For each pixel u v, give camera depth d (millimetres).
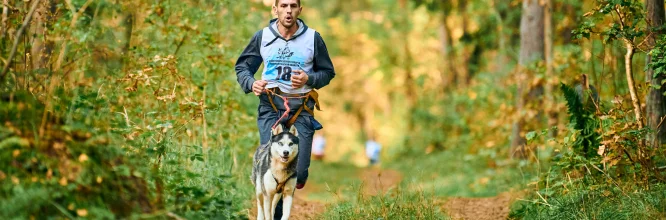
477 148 24047
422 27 44812
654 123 10812
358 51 60281
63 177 6289
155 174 7383
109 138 7129
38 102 7109
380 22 52719
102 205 6422
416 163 29906
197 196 7586
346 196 13648
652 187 9594
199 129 12789
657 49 9570
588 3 19047
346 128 67562
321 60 8977
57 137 6676
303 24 8945
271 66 8906
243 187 12617
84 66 10539
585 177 10547
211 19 14656
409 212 10227
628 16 10672
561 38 21406
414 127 45562
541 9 20703
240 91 15672
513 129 20484
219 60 14000
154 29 13445
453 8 31500
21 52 8328
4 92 6961
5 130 6398
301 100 8969
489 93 25531
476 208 12883
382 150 54812
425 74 43531
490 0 28172
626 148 10250
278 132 8539
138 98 11445
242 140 15219
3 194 6066
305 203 13945
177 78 11273
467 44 30938
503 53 26703
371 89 61312
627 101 12164
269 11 18625
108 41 12070
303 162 9039
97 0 11625
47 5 9008
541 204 10578
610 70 13703
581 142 11180
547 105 18734
